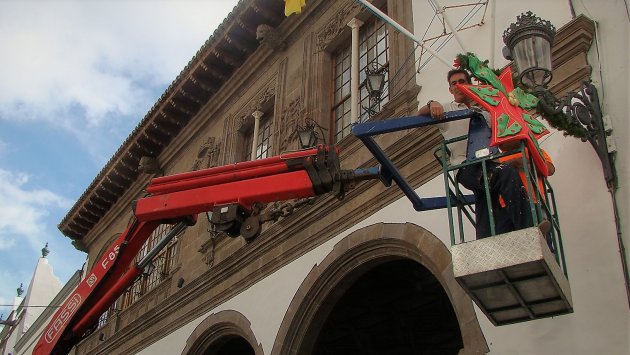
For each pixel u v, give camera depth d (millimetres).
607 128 7512
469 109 6801
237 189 8680
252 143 16188
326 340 13539
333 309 11938
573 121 7203
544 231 5805
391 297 12453
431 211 9500
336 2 14445
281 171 8562
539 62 6871
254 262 13148
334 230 11273
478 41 9938
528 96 6738
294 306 11383
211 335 13812
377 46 12922
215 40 16703
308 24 15219
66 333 10547
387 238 10023
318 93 13742
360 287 12188
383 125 6988
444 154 6789
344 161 11922
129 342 17188
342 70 13906
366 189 10906
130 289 19641
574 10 8602
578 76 8117
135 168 20938
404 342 13484
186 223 9508
